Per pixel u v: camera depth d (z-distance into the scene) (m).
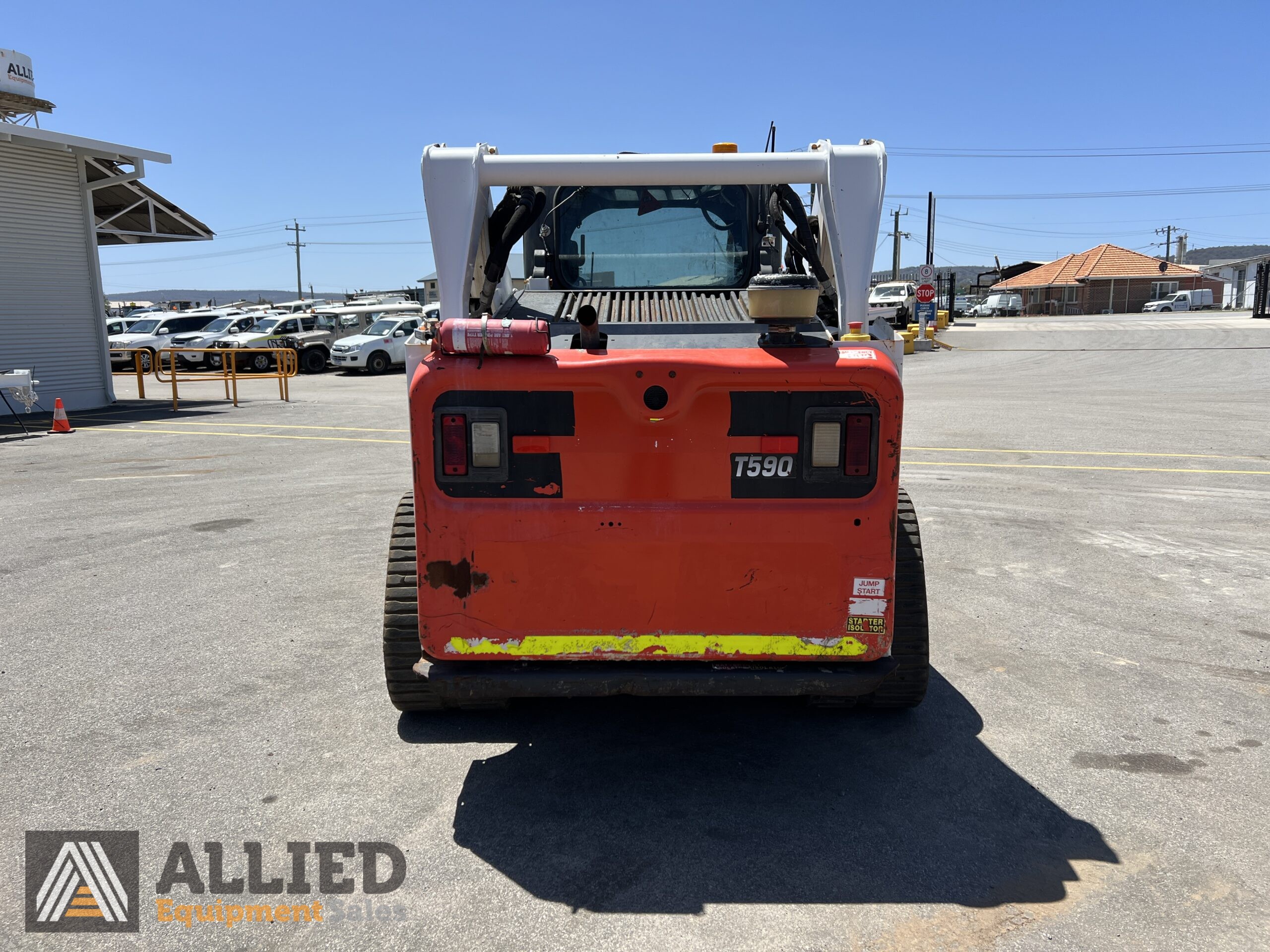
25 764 3.67
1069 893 2.83
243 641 5.01
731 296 4.52
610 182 3.94
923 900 2.81
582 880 2.92
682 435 3.11
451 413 3.11
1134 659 4.73
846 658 3.25
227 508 8.35
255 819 3.29
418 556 3.21
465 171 3.86
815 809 3.35
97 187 18.38
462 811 3.34
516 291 5.08
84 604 5.64
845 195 3.85
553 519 3.16
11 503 8.66
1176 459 10.38
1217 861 2.99
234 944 2.64
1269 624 5.22
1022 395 17.30
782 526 3.16
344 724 4.04
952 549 6.80
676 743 3.90
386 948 2.61
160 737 3.91
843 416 3.11
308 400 19.36
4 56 16.25
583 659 3.26
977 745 3.83
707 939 2.63
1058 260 77.06
